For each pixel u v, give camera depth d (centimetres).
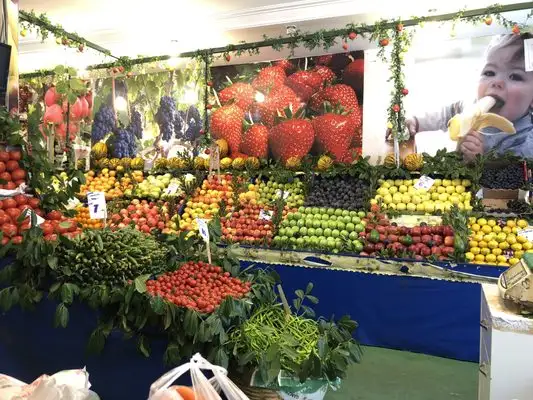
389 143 579
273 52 624
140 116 712
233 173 607
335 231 467
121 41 652
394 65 531
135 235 273
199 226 287
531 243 412
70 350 251
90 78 735
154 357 234
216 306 233
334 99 600
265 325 250
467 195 491
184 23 602
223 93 654
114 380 241
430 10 492
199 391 160
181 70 682
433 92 553
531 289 197
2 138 326
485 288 258
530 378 194
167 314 220
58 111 705
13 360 263
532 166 486
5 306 247
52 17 608
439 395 312
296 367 225
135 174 655
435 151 555
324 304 432
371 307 416
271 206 532
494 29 523
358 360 242
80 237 258
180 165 644
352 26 521
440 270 397
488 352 216
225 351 229
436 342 394
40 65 762
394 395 311
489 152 514
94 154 706
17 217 294
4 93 346
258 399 228
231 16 580
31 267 254
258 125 636
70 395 155
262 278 288
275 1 546
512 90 519
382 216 475
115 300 233
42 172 337
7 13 393
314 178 565
